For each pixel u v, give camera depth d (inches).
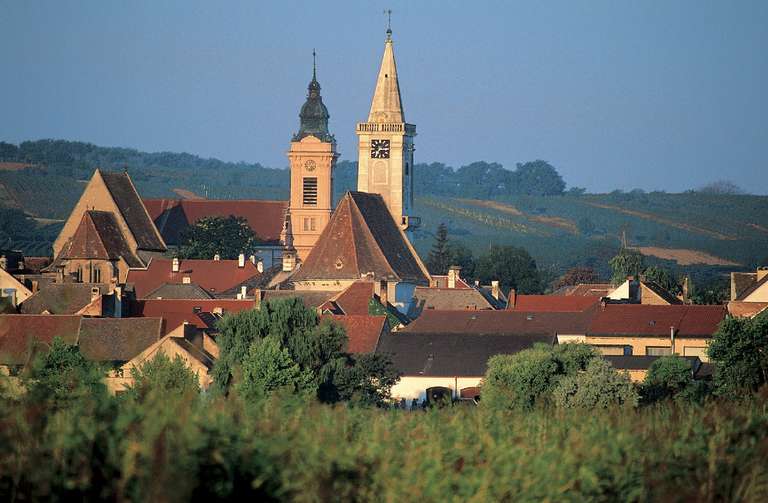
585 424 6264.8
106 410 5162.4
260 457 5000.0
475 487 5187.0
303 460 5132.9
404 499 5098.4
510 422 6368.1
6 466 4832.7
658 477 5551.2
